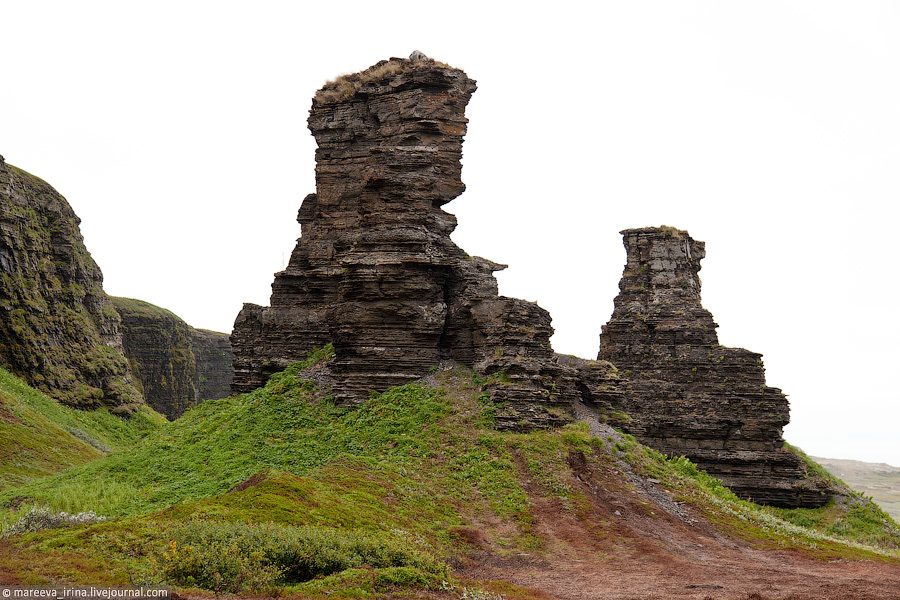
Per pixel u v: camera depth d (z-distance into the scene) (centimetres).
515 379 5678
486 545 4219
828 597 3453
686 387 9044
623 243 9762
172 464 5572
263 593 2856
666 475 5569
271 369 6831
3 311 11381
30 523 3559
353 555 3275
